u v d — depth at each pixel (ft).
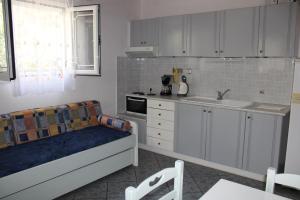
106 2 12.95
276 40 10.16
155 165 11.70
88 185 9.76
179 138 12.33
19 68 9.52
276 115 9.63
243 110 10.34
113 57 13.74
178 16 12.57
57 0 10.47
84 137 10.00
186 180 10.36
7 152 8.32
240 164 10.72
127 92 14.78
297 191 9.56
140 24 13.97
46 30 10.21
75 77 11.85
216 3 12.62
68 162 8.55
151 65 15.07
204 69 13.17
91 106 12.01
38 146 8.92
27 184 7.48
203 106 11.38
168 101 12.44
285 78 11.02
